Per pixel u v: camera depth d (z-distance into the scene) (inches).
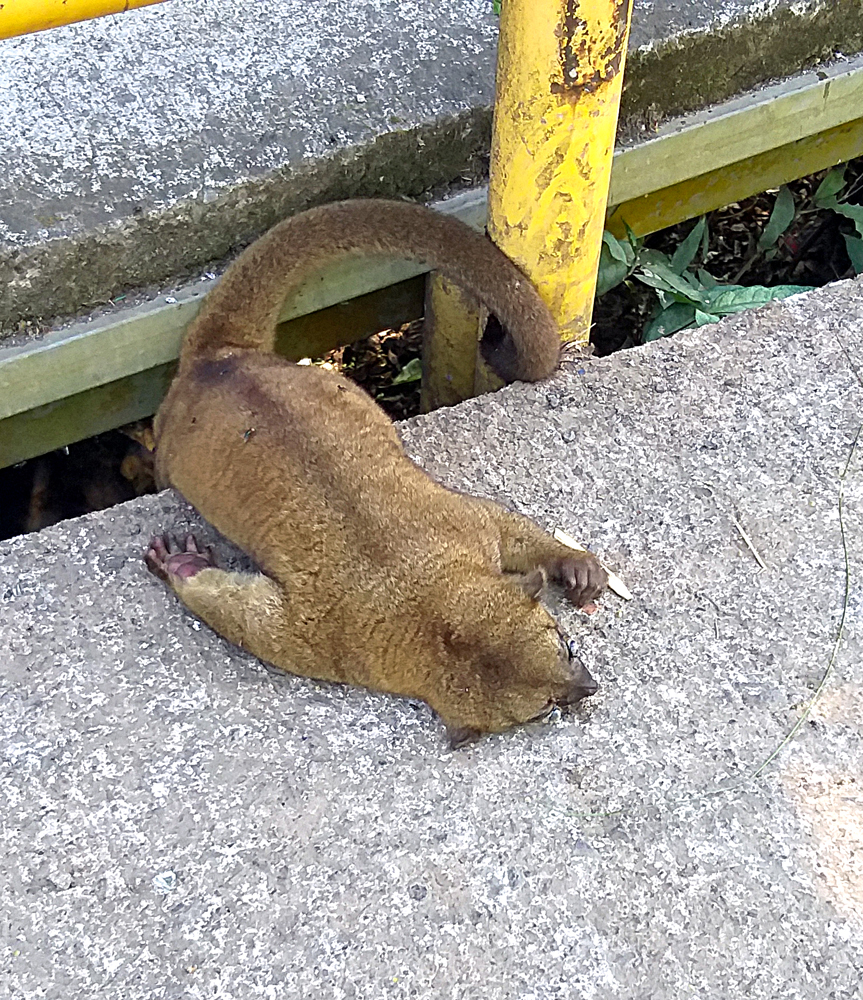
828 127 71.6
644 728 56.8
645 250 72.7
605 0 57.1
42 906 53.8
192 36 66.7
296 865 54.5
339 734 56.6
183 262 63.5
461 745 56.2
